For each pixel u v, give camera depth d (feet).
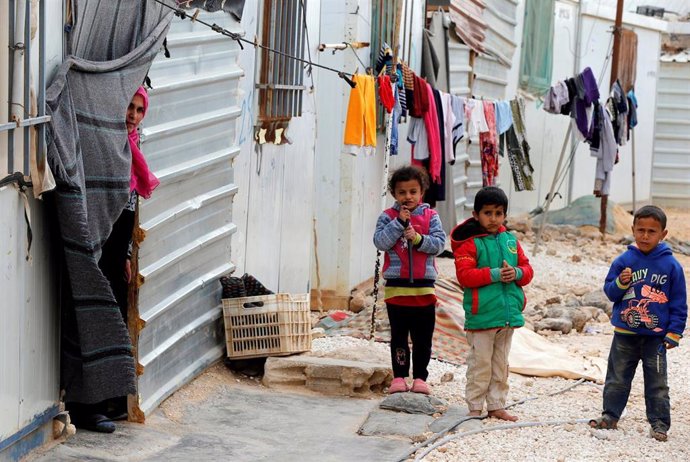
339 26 40.01
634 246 25.22
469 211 61.82
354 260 41.68
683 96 94.79
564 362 32.24
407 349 27.96
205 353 28.43
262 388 28.12
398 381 27.78
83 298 20.59
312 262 40.83
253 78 30.89
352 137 34.63
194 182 26.61
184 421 24.64
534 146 73.26
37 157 18.78
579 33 79.82
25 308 19.38
